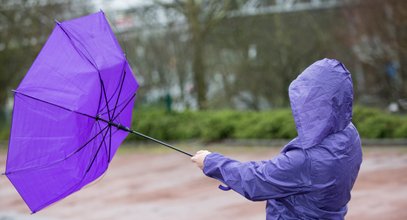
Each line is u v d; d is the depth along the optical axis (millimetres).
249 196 3252
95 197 11312
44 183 3467
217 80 28094
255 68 26219
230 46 26203
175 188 11562
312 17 26109
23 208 10680
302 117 3188
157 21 27000
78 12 26672
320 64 3256
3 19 27797
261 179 3193
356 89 25906
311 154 3158
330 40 25344
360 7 21875
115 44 3736
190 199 10305
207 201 9977
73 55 3559
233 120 18172
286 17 26125
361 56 23906
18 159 3375
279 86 26359
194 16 24453
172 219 8820
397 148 13789
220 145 17672
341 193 3234
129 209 9922
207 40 26234
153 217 9109
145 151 18281
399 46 20578
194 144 18422
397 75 24031
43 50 3512
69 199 11266
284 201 3305
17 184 3393
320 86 3197
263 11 25766
